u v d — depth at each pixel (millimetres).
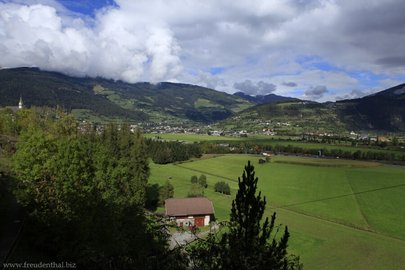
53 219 32969
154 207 85500
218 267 13055
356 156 176500
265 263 13297
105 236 24094
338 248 62031
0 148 79812
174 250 13656
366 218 82812
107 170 51125
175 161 163875
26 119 104750
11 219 42719
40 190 37219
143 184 73125
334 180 125688
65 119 92438
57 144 42500
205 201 81000
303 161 164875
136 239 16781
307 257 57219
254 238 13961
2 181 46875
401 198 100438
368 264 55656
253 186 14773
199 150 179875
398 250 62188
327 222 79375
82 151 44438
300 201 98750
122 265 15180
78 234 28359
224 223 15242
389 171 140375
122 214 25656
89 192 36656
